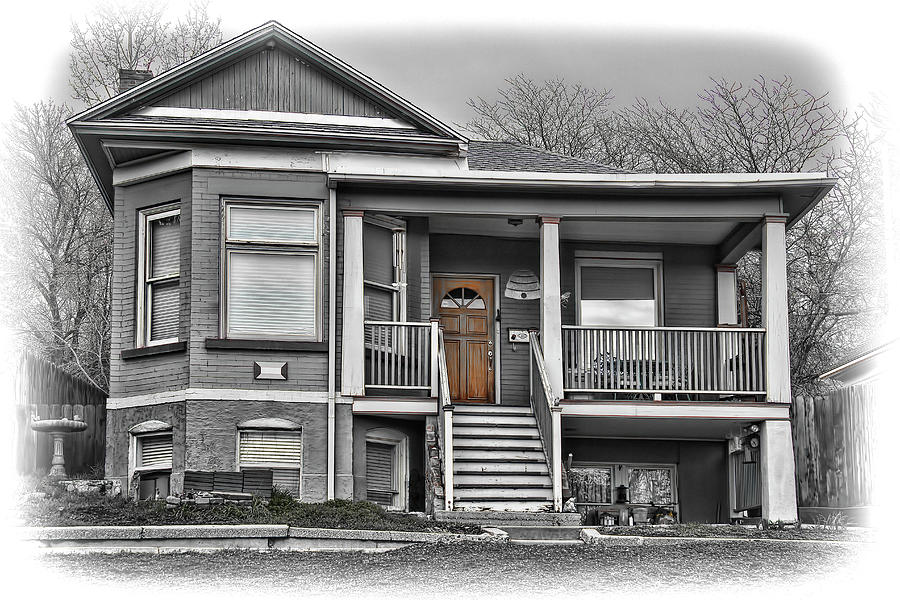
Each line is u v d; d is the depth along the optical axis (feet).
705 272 72.02
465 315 69.51
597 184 62.54
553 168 67.67
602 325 70.49
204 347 59.11
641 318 71.15
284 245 60.85
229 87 62.85
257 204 60.95
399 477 61.77
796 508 61.67
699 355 64.34
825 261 100.42
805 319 100.94
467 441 61.31
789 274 102.58
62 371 71.87
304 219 61.31
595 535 52.54
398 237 64.54
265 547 48.55
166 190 61.52
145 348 60.34
